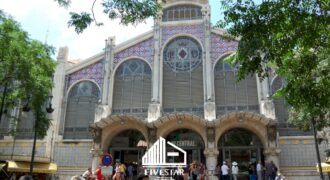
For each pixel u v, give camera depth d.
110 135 33.28
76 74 36.88
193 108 33.47
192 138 32.88
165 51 35.88
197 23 36.16
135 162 33.38
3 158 31.61
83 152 34.19
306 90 14.02
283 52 11.70
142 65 35.72
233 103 33.19
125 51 36.50
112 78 35.72
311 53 14.64
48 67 25.02
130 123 32.50
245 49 11.35
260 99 32.31
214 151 30.22
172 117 30.88
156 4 12.66
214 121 30.38
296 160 30.89
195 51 35.34
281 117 32.41
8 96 24.30
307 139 31.27
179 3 37.28
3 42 21.55
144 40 36.50
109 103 34.62
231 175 31.09
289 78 15.21
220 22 11.70
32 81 23.02
